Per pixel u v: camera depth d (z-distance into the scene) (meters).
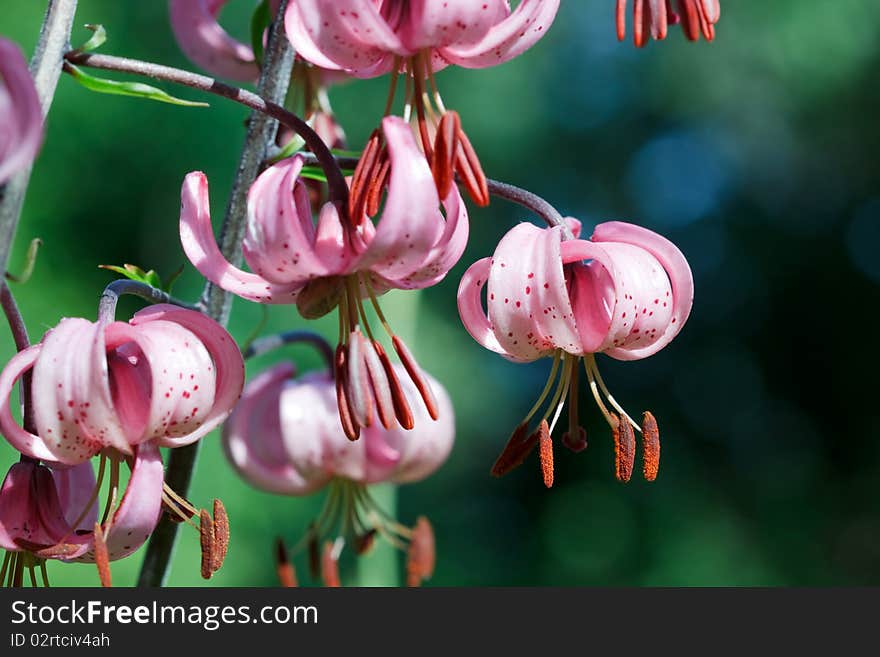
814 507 14.93
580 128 15.23
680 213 16.20
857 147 14.52
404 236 2.20
